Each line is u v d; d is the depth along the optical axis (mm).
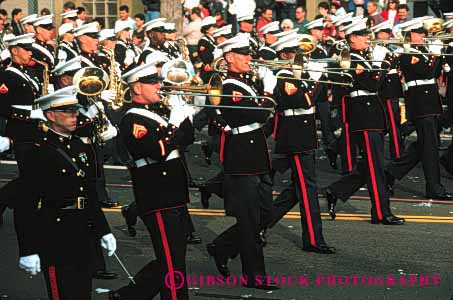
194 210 31891
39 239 17594
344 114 29797
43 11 53969
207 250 24516
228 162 23031
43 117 18172
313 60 28953
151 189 19828
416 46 32688
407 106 32844
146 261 25828
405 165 33281
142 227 29672
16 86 26344
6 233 28688
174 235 19859
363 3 58969
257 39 45188
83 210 17922
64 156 17750
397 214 31047
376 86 29125
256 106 22969
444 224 29656
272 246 27172
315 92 26297
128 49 42875
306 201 26297
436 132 32875
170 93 19922
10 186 28109
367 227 29250
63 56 33500
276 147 26375
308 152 26234
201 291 23109
